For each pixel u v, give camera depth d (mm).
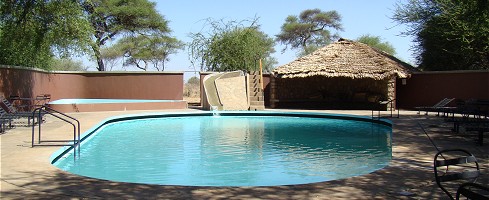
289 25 48844
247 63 26828
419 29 24641
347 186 5281
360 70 20484
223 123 16031
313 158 8938
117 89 23484
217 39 27094
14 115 11742
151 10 33688
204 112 18469
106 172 7594
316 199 4707
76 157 8961
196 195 4852
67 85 22938
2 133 10625
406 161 6980
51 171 6148
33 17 15812
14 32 15906
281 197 4789
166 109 20750
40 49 17469
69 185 5301
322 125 15391
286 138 11953
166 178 7160
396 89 21812
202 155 9266
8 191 5000
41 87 19375
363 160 8734
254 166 8125
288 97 23766
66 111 18031
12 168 6363
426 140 9586
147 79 23250
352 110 20250
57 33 16469
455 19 20375
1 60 18078
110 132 13234
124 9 32094
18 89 16172
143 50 42625
